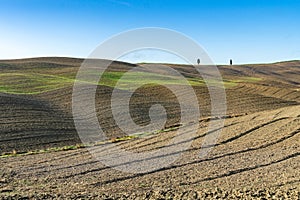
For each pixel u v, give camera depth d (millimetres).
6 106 57469
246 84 98375
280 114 39844
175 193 17625
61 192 18578
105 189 19141
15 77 89750
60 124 50156
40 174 23484
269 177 20281
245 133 33250
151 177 21609
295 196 16188
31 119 51625
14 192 18719
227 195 16922
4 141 40562
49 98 68750
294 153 25719
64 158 29016
